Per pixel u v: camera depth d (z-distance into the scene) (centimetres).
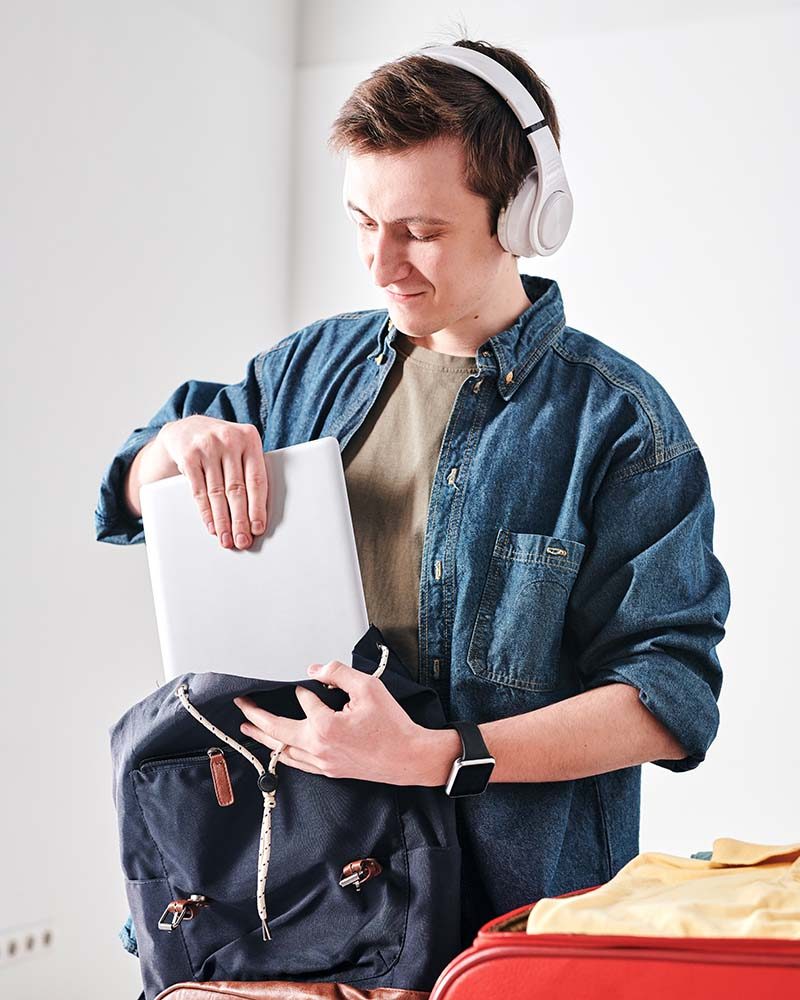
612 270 286
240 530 111
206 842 110
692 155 279
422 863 107
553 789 115
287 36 317
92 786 258
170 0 275
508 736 108
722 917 88
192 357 288
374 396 125
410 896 108
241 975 112
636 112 284
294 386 133
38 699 245
